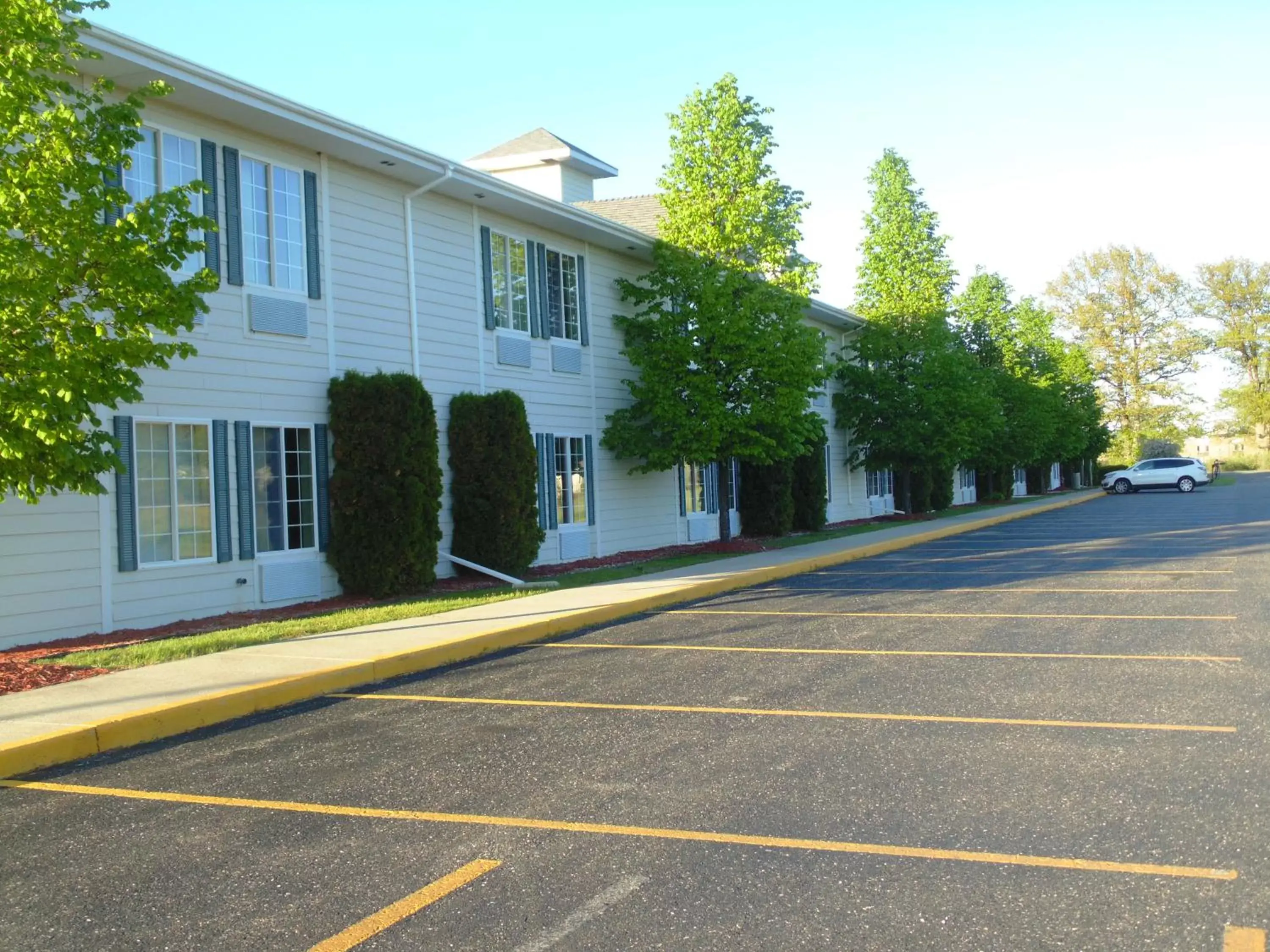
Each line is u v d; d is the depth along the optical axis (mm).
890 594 14492
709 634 11391
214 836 5293
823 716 7383
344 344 14852
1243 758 6031
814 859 4695
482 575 16656
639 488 21984
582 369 20203
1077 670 8758
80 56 9086
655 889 4410
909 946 3811
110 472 11094
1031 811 5246
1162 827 4961
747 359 20047
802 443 23297
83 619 11328
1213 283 82750
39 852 5152
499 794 5820
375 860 4867
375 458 14430
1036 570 17172
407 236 16062
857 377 30984
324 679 8828
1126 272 78000
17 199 8055
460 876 4629
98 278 8625
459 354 17000
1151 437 78312
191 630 11664
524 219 18562
